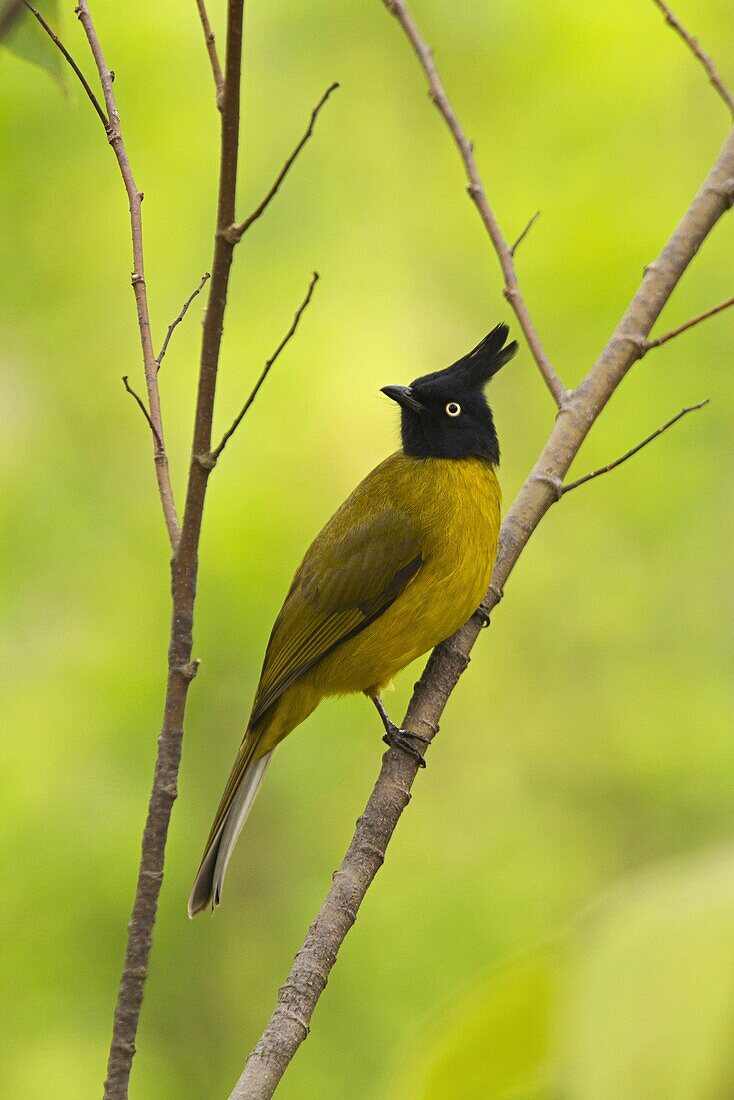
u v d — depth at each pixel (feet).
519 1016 5.20
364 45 46.32
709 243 46.03
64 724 39.14
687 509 46.73
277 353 12.48
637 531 47.80
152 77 43.29
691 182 45.68
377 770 43.50
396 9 17.76
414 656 23.29
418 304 44.21
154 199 43.04
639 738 48.03
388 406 41.29
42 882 38.04
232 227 12.00
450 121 18.12
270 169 43.86
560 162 46.21
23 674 39.75
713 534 47.24
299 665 23.32
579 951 4.62
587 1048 4.07
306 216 43.68
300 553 40.06
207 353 12.43
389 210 45.29
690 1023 4.03
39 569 40.96
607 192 45.39
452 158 46.52
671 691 48.03
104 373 42.73
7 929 38.34
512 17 44.96
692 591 48.37
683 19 45.65
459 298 45.73
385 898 45.65
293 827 42.88
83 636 40.32
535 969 5.12
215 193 43.04
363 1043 41.14
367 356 41.96
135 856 38.32
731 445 46.83
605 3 45.37
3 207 43.52
